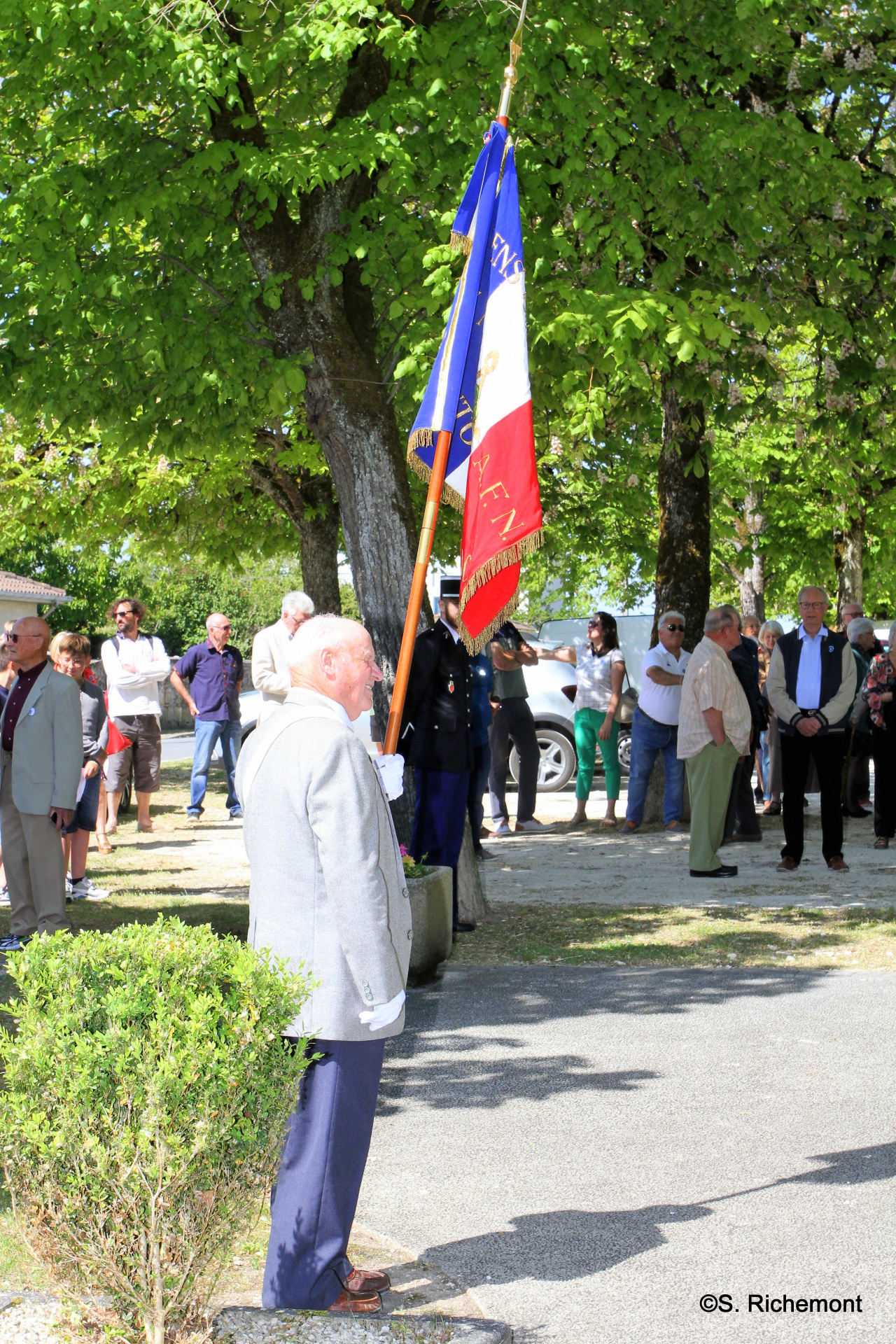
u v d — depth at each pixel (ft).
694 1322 10.37
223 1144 8.72
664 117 28.40
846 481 59.47
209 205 27.32
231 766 47.80
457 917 25.68
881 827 35.99
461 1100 15.92
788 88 32.14
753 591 87.45
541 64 25.61
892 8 30.94
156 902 28.91
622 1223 12.30
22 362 28.09
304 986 9.22
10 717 24.52
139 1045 8.61
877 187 31.71
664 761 40.75
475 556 16.88
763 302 32.32
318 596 63.00
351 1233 11.57
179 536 67.41
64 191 26.84
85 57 24.81
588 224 26.35
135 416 30.76
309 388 26.55
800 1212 12.47
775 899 28.22
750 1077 16.53
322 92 28.58
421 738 25.00
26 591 115.75
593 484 61.05
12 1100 8.68
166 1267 8.71
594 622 41.60
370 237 26.20
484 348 17.48
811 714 31.12
